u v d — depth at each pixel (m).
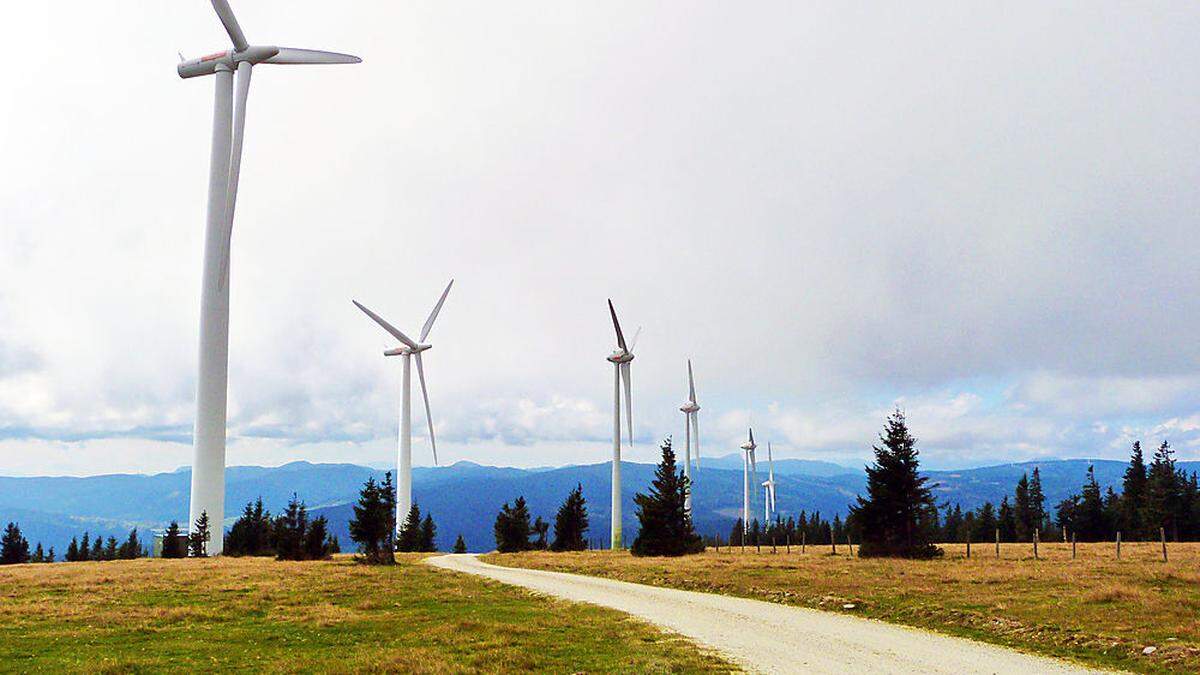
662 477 87.38
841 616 34.84
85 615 36.00
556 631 30.66
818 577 48.56
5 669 24.58
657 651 25.86
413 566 73.19
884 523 68.94
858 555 69.75
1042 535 152.88
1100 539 144.00
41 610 37.59
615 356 128.38
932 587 41.28
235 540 121.44
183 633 31.09
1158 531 131.12
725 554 85.94
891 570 52.22
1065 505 149.25
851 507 71.12
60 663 25.44
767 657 24.89
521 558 88.69
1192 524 133.12
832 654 25.45
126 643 28.98
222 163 112.94
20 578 55.22
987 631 29.30
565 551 107.38
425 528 157.38
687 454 144.00
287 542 85.44
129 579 54.19
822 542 174.62
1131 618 29.89
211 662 25.20
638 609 37.78
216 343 111.06
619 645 27.30
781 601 40.62
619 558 81.12
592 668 23.22
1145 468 145.12
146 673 23.62
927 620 32.12
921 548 66.75
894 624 32.34
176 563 78.06
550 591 47.38
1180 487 134.88
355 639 29.53
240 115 109.06
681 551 84.56
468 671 22.47
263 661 25.33
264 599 42.25
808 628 31.19
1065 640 26.59
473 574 62.09
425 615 36.22
